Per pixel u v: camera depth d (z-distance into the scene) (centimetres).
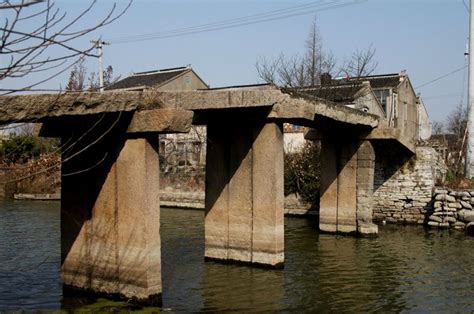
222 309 912
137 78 4144
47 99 751
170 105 945
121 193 894
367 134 1694
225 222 1267
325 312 912
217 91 1045
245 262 1231
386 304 965
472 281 1138
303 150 2345
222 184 1275
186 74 4106
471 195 1845
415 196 1950
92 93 791
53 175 3036
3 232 1783
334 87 3125
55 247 1488
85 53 386
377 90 3522
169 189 2642
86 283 954
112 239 912
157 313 842
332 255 1409
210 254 1291
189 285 1064
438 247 1530
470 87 2105
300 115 1130
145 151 859
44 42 359
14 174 1078
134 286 874
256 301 966
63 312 841
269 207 1189
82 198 962
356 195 1716
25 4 316
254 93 1098
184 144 2767
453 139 4288
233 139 1256
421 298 1007
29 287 1020
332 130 1692
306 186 2231
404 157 1967
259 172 1204
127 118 869
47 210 2483
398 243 1590
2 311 856
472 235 1739
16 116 727
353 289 1065
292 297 997
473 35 2094
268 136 1182
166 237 1675
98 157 934
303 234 1759
